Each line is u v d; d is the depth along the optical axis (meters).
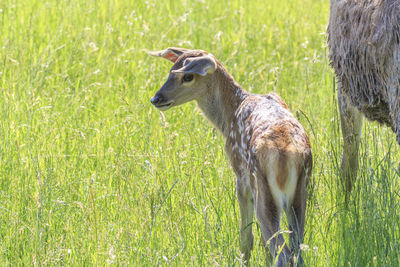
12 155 12.77
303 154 8.97
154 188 11.47
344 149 12.57
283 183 8.78
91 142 13.68
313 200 10.49
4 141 12.92
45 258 9.82
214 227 10.52
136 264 9.61
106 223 10.95
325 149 12.34
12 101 14.41
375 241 9.95
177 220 10.95
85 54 17.80
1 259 9.90
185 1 21.44
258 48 19.42
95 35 19.34
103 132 14.12
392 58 10.34
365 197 10.63
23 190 11.61
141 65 17.80
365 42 10.91
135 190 11.70
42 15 20.56
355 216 10.48
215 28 20.92
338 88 12.60
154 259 9.67
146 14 21.38
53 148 13.24
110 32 18.73
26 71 16.59
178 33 20.31
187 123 14.77
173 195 11.80
